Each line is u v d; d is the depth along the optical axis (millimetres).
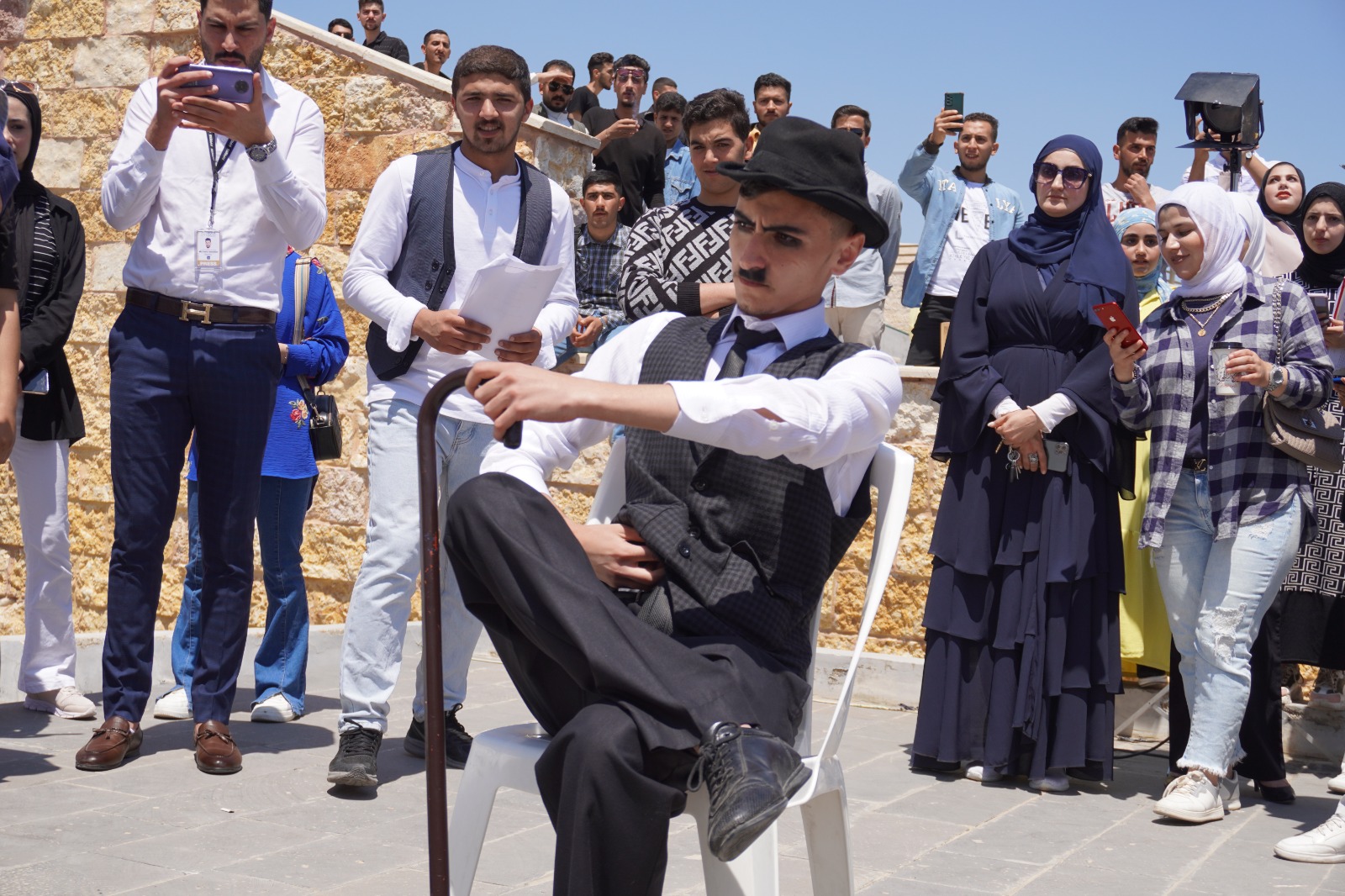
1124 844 4227
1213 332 4758
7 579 8219
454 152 4625
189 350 4438
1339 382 4484
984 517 5051
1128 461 5043
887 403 2426
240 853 3613
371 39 10977
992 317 5125
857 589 6543
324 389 7355
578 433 2705
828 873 2588
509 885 3463
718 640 2309
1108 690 4949
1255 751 4906
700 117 4867
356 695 4305
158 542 4578
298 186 4406
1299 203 6762
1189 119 6609
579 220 8047
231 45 4344
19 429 5125
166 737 4973
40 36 8367
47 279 5102
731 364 2531
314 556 7492
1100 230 5125
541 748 2533
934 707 5098
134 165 4309
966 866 3871
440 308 4512
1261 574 4594
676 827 4164
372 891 3346
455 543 2262
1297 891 3768
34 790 4137
